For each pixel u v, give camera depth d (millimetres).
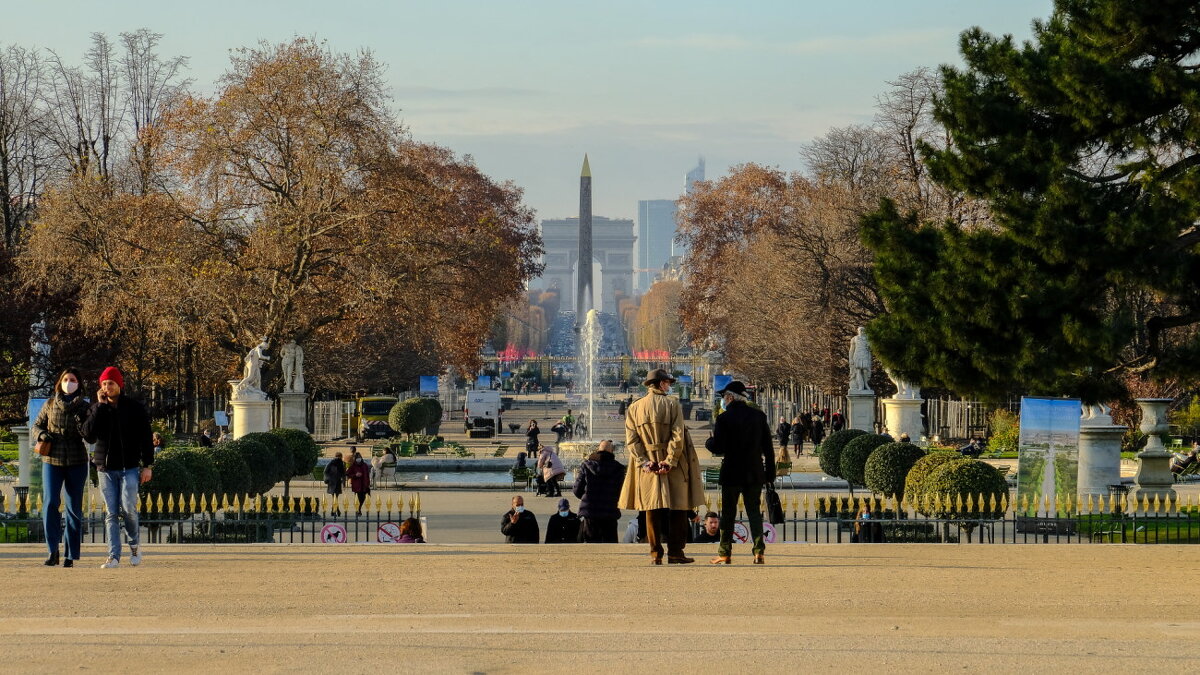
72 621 37375
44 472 49375
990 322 68625
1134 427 159000
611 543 61469
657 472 48906
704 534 70062
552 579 45562
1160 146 68875
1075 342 66750
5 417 121938
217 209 162250
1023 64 70812
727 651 33094
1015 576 46406
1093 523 75875
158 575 46656
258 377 143500
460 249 180750
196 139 163375
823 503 79750
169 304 152375
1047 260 68375
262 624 36969
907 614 38906
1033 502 79750
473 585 44219
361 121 162750
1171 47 70188
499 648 33438
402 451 171875
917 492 81688
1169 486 102188
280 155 163625
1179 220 66250
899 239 74688
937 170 73000
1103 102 67312
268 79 161000
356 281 159250
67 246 155625
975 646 33812
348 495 113062
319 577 46125
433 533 91688
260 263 157125
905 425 152375
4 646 33688
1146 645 34062
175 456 79438
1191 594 42531
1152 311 105312
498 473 153750
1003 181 70312
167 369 184125
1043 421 79562
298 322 162750
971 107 71688
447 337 185125
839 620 37781
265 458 97812
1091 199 68000
